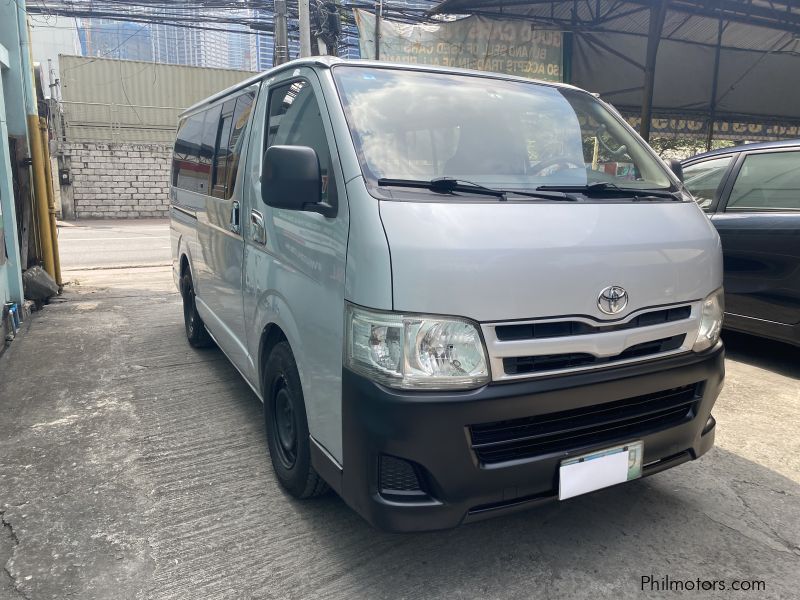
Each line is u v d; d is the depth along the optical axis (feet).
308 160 8.22
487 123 9.82
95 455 11.77
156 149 75.82
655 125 48.57
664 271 8.38
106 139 77.71
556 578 8.35
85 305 24.54
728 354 18.48
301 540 9.14
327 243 8.26
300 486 9.75
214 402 14.40
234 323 12.82
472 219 7.59
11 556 8.72
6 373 16.35
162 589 8.07
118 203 75.46
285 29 38.04
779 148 16.69
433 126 9.27
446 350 7.13
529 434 7.64
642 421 8.51
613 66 45.75
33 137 24.59
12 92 23.56
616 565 8.63
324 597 7.94
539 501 7.75
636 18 43.55
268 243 10.43
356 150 8.31
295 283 9.15
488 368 7.26
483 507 7.54
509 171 9.31
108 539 9.12
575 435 7.97
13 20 23.34
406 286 7.09
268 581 8.24
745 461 11.69
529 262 7.43
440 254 7.15
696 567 8.59
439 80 10.23
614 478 8.18
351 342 7.54
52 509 9.92
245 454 11.85
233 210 12.43
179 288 19.36
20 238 23.90
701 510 10.02
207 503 10.12
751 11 42.01
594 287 7.76
